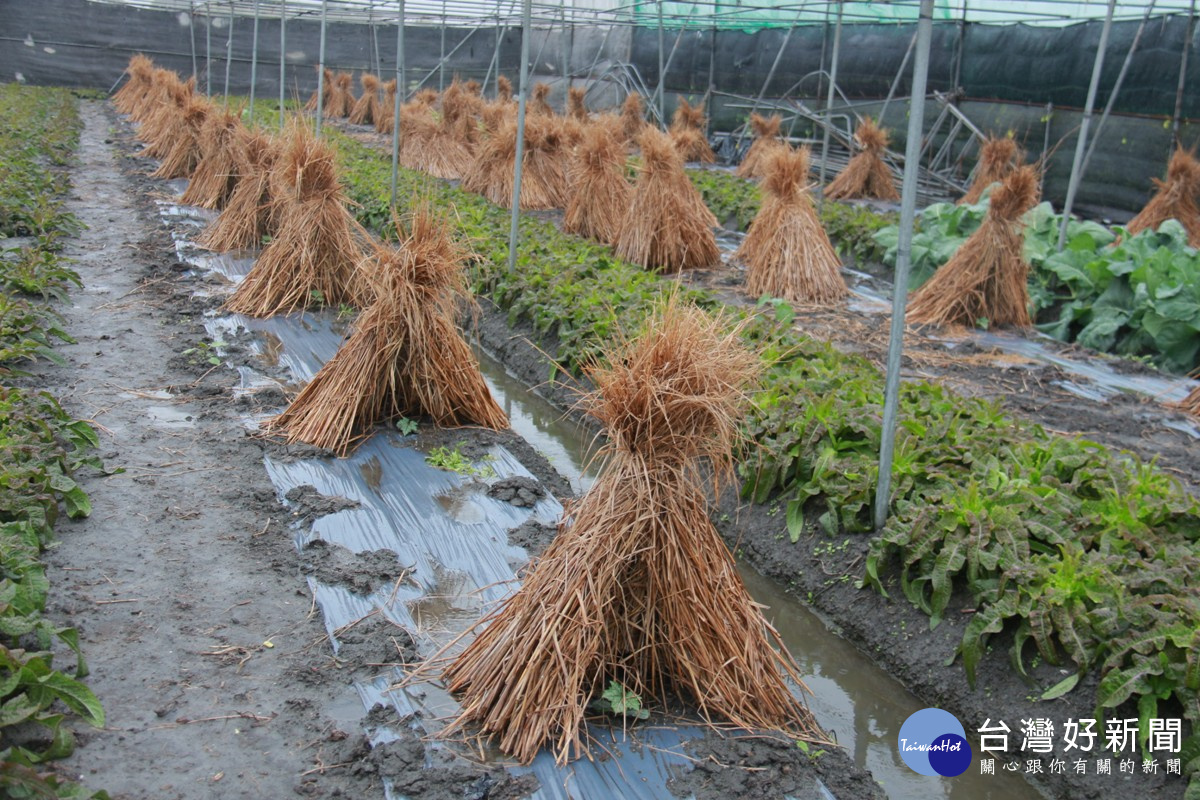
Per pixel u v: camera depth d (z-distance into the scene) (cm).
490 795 364
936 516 523
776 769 390
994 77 1895
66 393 713
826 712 489
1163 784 400
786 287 1107
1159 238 1130
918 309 1070
